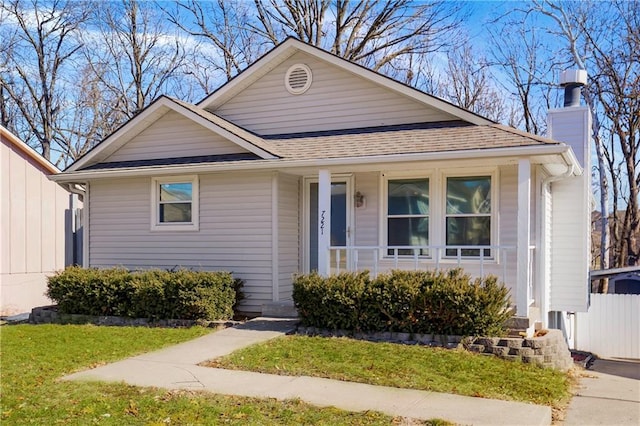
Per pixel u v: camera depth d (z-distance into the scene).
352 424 5.04
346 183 11.11
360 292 8.71
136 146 12.54
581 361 10.82
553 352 7.97
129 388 6.08
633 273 19.42
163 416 5.15
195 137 11.91
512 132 9.65
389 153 9.47
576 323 15.30
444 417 5.26
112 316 10.75
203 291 10.00
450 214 10.25
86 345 8.42
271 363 7.16
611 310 15.11
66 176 12.26
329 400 5.73
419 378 6.57
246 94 12.63
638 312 14.96
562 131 12.05
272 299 10.84
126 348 8.18
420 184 10.55
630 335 14.95
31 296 15.23
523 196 8.64
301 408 5.45
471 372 6.90
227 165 10.60
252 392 5.98
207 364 7.17
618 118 22.02
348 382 6.40
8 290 14.65
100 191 12.52
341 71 11.83
